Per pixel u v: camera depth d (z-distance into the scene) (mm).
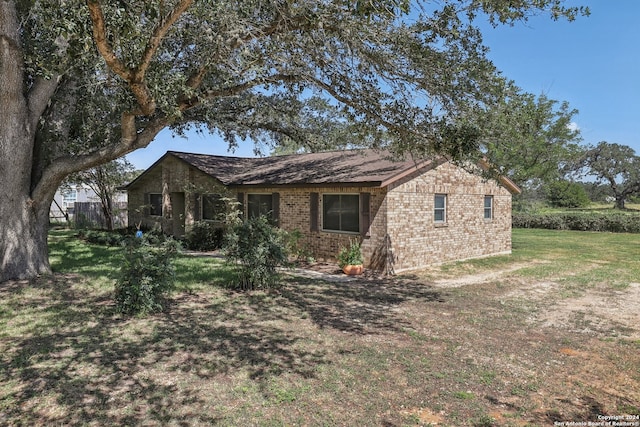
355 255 11609
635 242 20953
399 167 12031
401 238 12062
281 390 4328
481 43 7574
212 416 3799
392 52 7629
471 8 6824
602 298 8844
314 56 7852
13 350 5340
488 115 8078
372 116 8820
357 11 4660
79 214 25297
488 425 3732
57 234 21547
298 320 6941
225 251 9203
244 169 18688
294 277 10984
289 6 6109
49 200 9766
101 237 17984
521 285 10266
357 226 12531
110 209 24109
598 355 5512
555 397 4316
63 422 3666
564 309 7902
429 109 8359
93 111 10453
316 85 8773
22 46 8547
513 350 5637
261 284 9383
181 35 8453
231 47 7340
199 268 11727
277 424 3678
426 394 4305
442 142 8492
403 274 11695
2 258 8977
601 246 19188
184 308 7562
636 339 6172
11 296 7895
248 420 3740
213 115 12883
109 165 22422
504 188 16469
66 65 7418
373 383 4531
